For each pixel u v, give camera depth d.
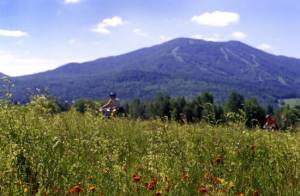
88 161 8.52
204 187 7.27
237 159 9.43
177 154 9.38
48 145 7.61
